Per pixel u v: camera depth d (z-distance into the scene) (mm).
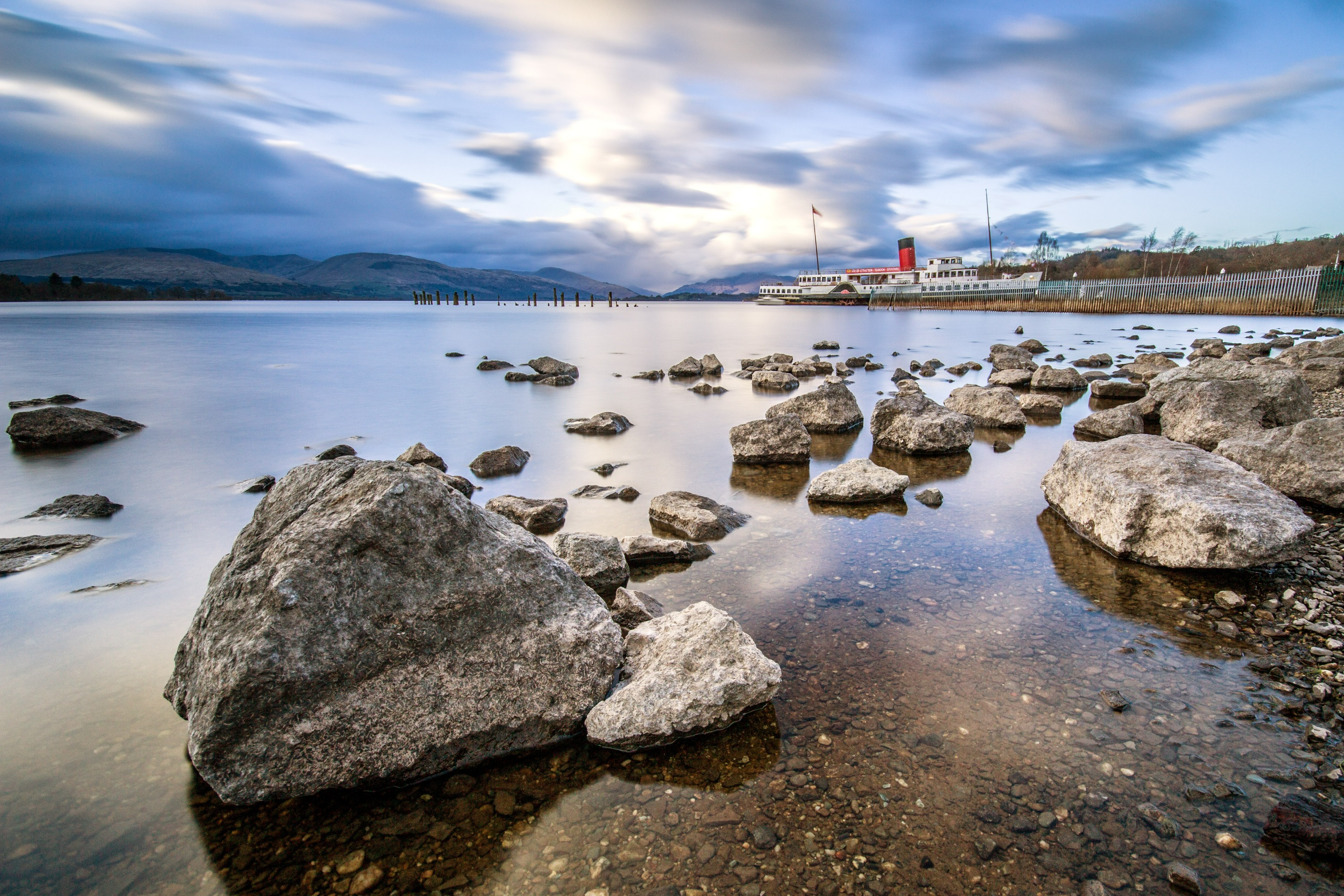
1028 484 11984
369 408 21719
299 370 32094
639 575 8211
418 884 3846
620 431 17688
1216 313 67250
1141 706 5336
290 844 4156
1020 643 6367
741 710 5223
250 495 12062
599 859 4000
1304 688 5539
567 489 12141
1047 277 126875
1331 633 6352
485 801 4512
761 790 4539
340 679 4555
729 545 9219
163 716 5449
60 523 10438
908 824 4211
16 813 4379
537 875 3895
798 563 8484
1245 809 4266
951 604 7223
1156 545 8031
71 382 27375
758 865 3936
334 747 4496
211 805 4480
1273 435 10445
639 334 60250
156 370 31812
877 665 6020
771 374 26719
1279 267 100438
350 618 4633
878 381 27312
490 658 4984
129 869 3967
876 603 7273
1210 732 5000
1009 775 4609
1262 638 6367
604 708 5039
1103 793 4430
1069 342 42750
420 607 4859
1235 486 7934
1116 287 77625
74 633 6852
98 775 4738
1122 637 6453
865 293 125812
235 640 4480
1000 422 17344
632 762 4855
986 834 4121
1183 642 6328
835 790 4516
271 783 4410
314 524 4910
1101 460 9297
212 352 40875
